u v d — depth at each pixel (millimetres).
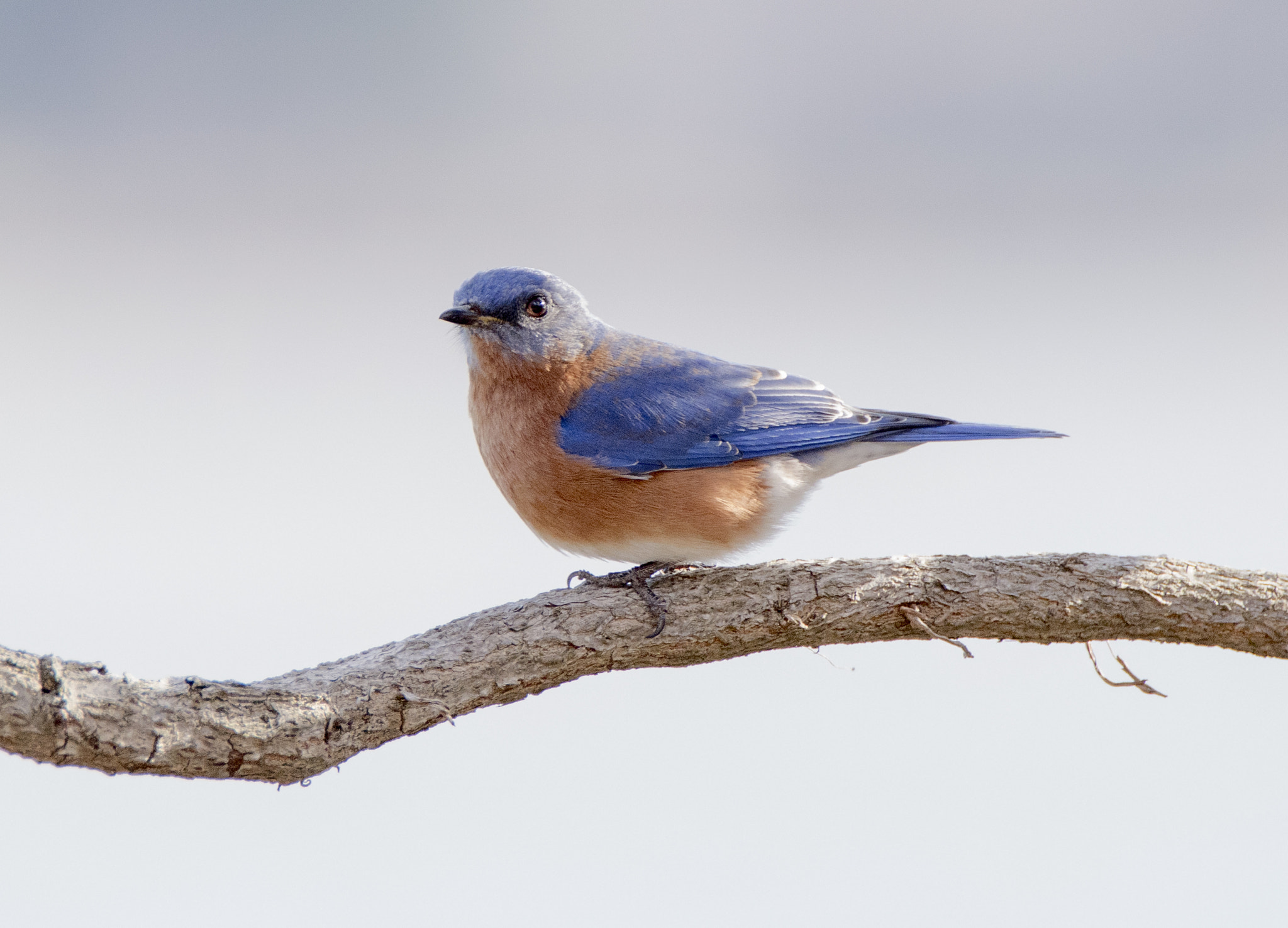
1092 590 10164
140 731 8062
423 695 9359
